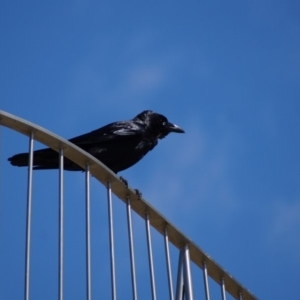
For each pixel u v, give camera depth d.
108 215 9.80
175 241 11.00
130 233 9.98
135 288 9.55
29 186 8.77
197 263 11.33
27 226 8.47
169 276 10.37
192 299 10.68
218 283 11.61
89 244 9.17
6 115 8.78
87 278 8.91
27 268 8.20
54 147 9.51
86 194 9.62
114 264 9.35
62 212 9.05
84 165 9.84
